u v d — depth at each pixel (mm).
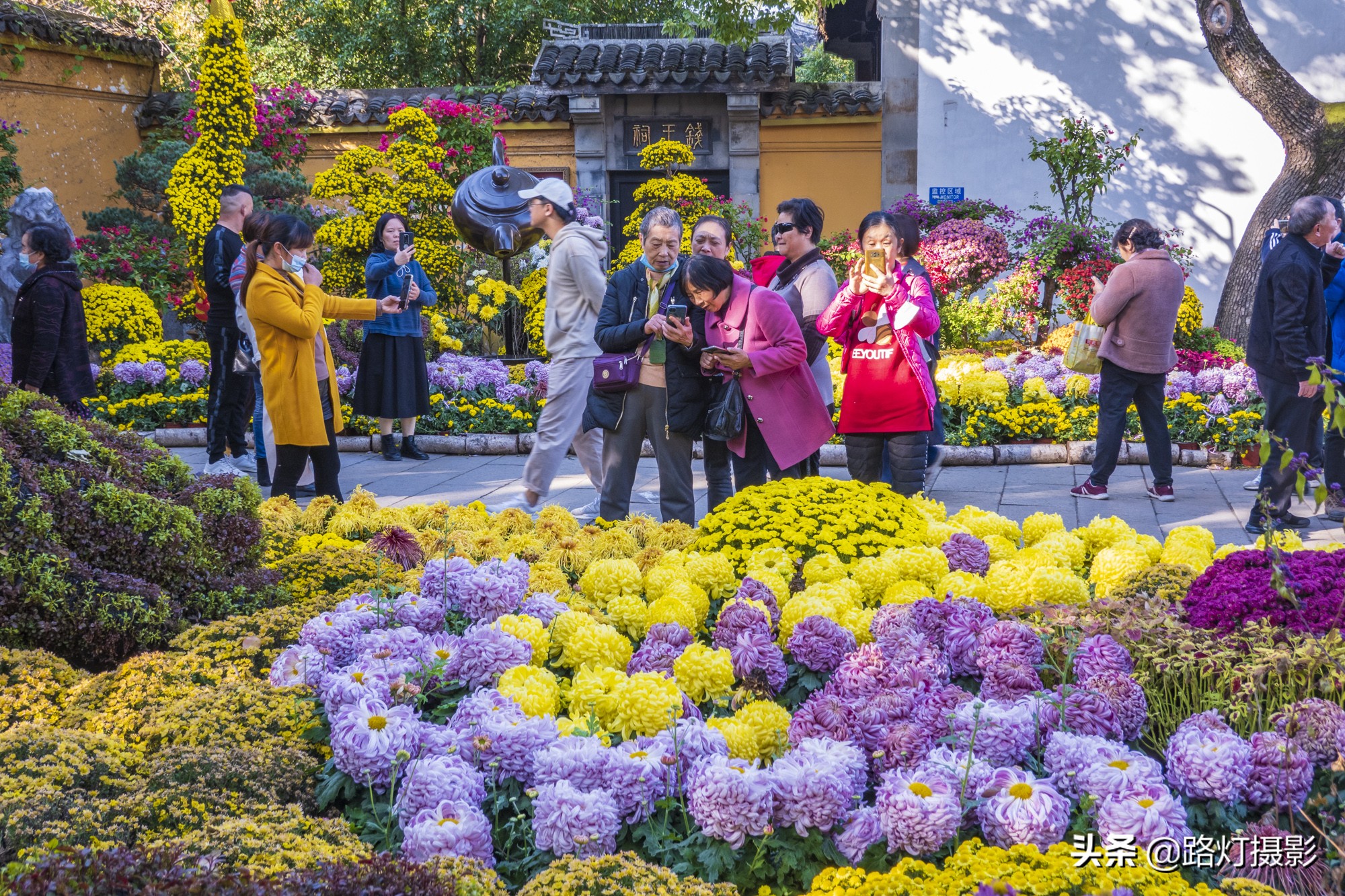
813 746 2588
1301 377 5848
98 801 2291
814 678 3201
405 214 13086
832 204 16438
